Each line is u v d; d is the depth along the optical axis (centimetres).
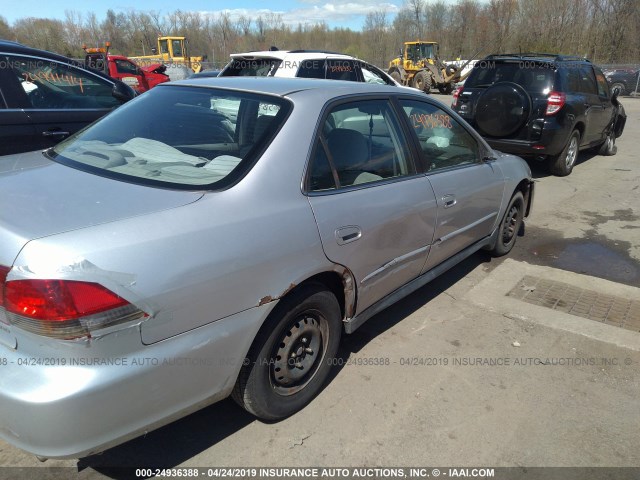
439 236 341
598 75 888
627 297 403
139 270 176
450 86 2419
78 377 168
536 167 880
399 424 257
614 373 305
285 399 251
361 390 281
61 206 192
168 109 281
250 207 214
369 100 296
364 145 284
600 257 493
